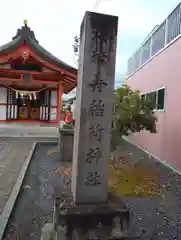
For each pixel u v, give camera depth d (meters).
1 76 15.12
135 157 10.66
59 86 16.30
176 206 5.45
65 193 3.73
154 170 8.40
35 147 11.30
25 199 5.49
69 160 9.16
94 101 3.29
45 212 4.88
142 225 4.57
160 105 10.74
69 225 3.07
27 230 4.20
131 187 6.59
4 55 13.69
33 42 14.08
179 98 8.67
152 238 4.14
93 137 3.31
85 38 3.20
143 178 7.43
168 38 10.16
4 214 4.50
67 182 6.64
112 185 6.68
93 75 3.26
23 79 15.27
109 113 3.34
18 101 17.95
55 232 3.37
